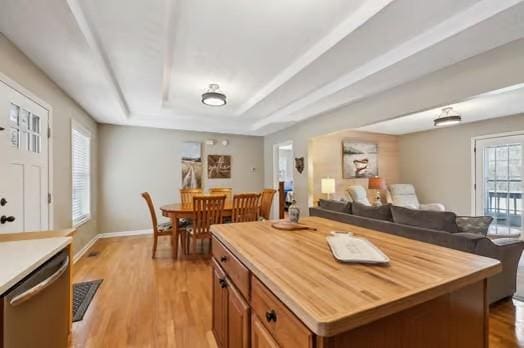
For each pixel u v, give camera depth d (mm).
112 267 3312
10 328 985
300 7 1874
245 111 4598
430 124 5535
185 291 2617
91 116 4438
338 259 1054
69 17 1716
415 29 2035
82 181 4082
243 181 6418
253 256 1137
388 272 938
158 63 2570
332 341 659
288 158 9680
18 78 2148
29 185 2352
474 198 5324
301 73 2824
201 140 5938
